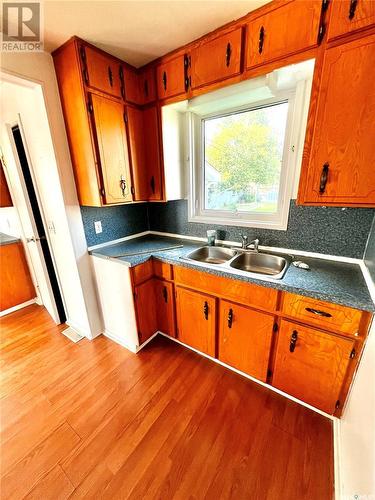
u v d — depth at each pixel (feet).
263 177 5.81
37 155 5.73
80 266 6.25
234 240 6.45
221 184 6.57
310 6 3.39
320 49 3.44
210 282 5.17
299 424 4.42
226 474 3.69
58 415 4.70
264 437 4.22
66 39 4.48
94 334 7.02
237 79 4.39
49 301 7.73
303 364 4.35
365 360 3.42
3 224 9.43
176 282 5.86
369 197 3.51
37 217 6.86
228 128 6.04
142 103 5.90
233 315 5.03
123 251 6.30
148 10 3.77
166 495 3.45
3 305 8.45
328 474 3.66
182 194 6.84
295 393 4.67
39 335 7.24
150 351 6.45
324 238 5.07
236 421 4.52
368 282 3.99
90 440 4.22
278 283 4.11
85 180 5.50
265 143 5.58
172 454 3.98
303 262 5.00
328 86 3.44
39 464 3.86
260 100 5.24
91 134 4.98
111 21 4.00
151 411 4.75
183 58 4.87
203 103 5.07
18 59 4.42
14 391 5.28
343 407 4.17
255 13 3.85
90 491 3.51
